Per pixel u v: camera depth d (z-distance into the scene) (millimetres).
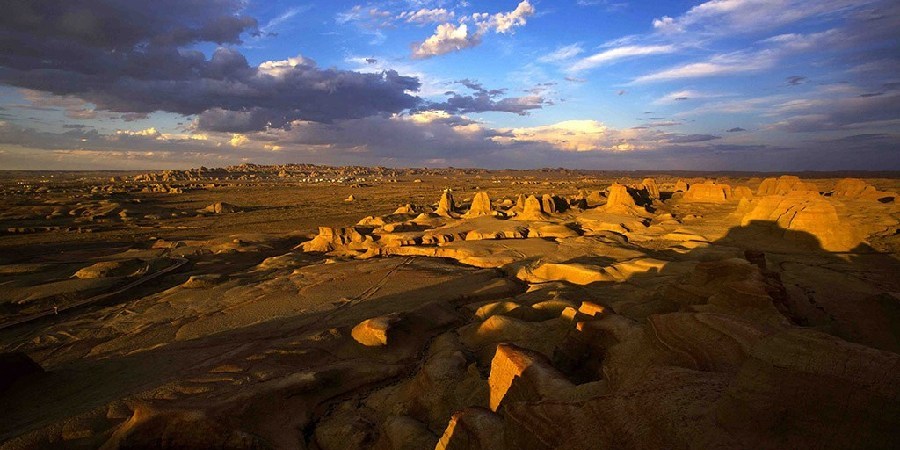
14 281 36969
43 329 27766
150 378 19469
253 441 14289
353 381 18859
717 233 39188
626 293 24672
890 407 5199
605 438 7531
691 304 17000
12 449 14578
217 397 16188
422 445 13109
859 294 20484
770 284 15672
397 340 22109
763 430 6000
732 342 9711
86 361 22422
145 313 29391
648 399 7594
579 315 17625
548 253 39312
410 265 38469
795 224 33875
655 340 11438
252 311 28500
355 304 29078
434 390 16047
